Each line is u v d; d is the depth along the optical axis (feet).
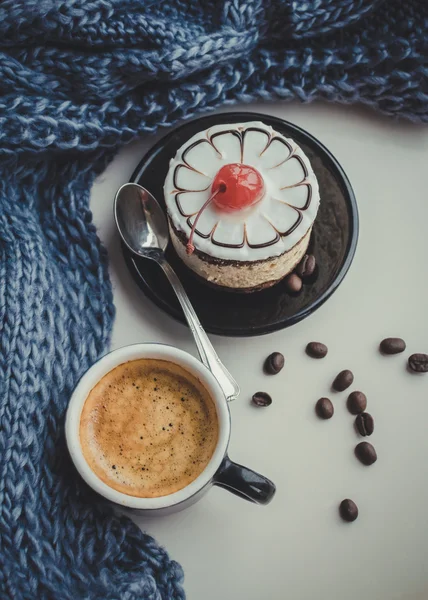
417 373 1.75
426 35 1.81
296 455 1.70
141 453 1.58
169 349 1.58
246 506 1.67
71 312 1.72
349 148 1.88
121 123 1.82
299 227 1.66
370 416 1.70
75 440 1.53
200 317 1.72
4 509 1.58
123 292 1.77
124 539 1.62
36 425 1.63
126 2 1.71
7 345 1.64
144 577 1.59
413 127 1.89
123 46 1.75
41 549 1.58
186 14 1.82
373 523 1.67
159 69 1.75
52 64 1.73
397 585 1.64
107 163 1.84
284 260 1.68
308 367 1.74
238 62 1.84
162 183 1.80
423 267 1.81
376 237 1.82
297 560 1.65
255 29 1.81
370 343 1.76
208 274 1.71
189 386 1.61
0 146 1.72
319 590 1.64
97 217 1.82
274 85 1.86
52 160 1.81
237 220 1.66
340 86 1.85
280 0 1.78
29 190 1.80
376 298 1.79
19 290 1.67
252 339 1.75
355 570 1.65
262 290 1.74
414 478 1.69
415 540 1.66
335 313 1.78
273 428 1.71
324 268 1.75
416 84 1.83
